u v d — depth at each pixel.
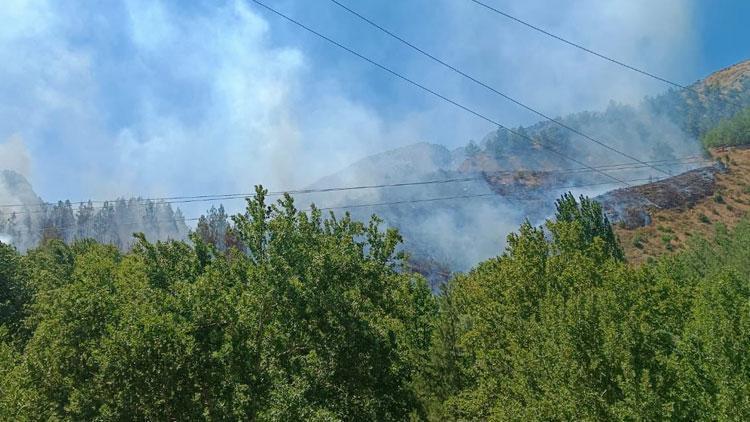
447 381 33.31
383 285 31.66
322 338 28.06
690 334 23.94
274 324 26.64
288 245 28.94
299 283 27.69
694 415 21.84
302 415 22.16
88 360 22.45
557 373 24.66
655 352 24.30
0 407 22.14
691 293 32.06
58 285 49.50
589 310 25.86
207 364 22.95
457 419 31.83
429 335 38.81
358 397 28.81
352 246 31.11
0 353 27.00
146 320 21.56
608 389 23.73
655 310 28.42
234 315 24.53
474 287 43.97
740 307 24.25
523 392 26.94
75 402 21.44
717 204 152.50
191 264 33.75
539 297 34.22
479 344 33.78
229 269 31.05
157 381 21.59
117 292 26.61
